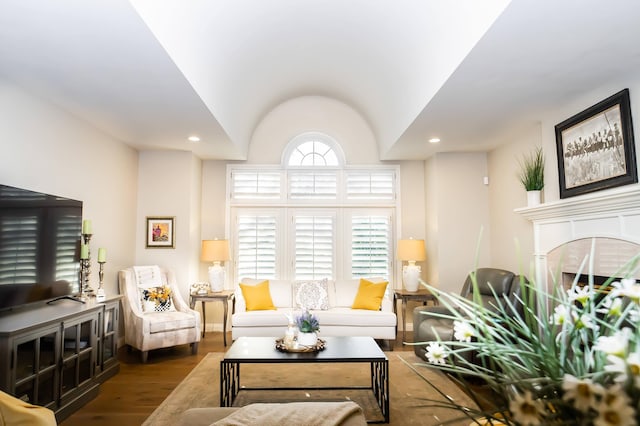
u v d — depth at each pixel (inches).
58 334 113.9
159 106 141.6
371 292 201.0
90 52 102.1
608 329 36.8
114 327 152.8
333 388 130.7
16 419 65.6
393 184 233.1
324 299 202.1
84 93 130.0
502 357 34.2
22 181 126.1
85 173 160.1
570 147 141.1
